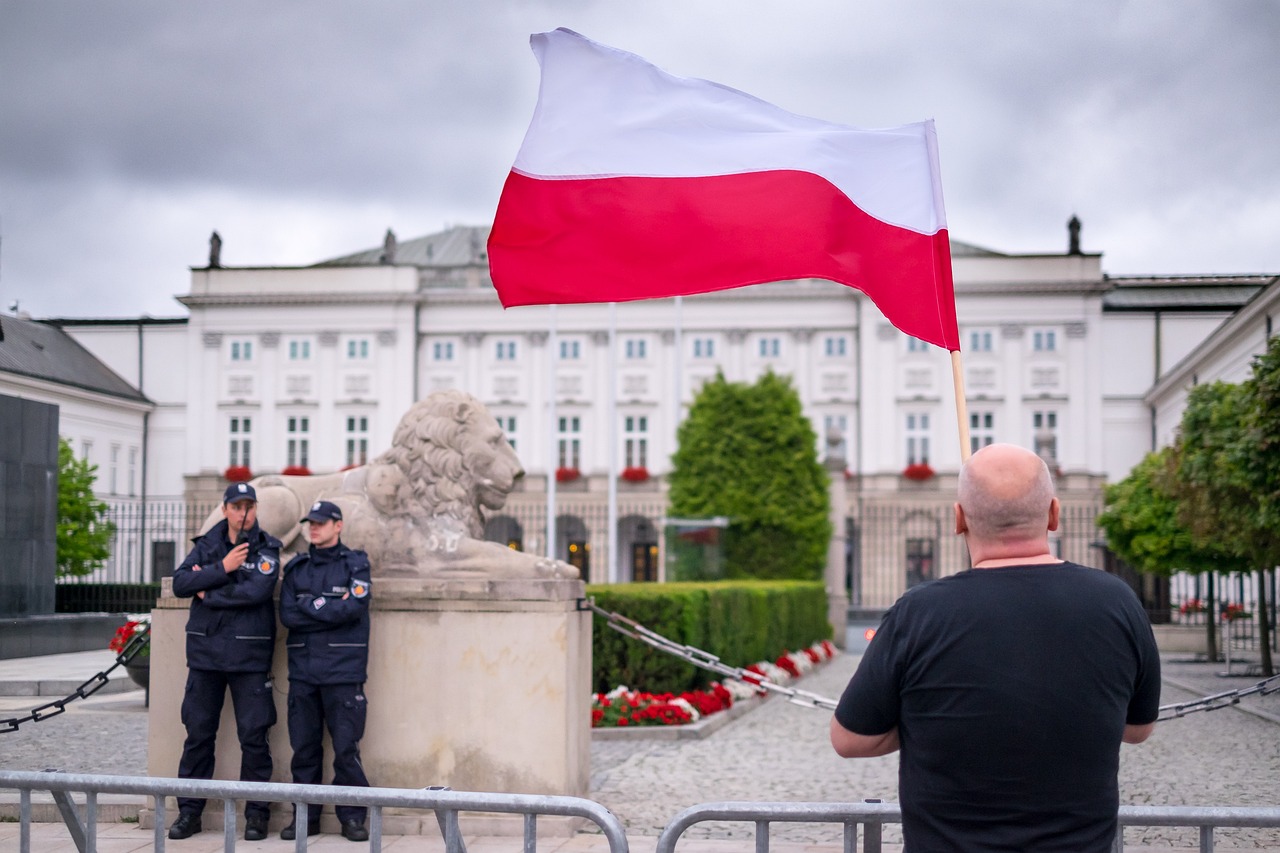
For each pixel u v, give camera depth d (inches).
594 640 522.6
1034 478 120.3
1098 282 2214.6
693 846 267.4
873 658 118.6
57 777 153.9
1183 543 873.5
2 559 709.3
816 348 2301.9
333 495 297.9
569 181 241.8
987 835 109.7
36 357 2042.3
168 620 287.7
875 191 238.5
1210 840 131.4
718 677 603.2
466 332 2358.5
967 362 2255.2
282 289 2362.2
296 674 265.0
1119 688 112.3
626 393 2320.4
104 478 2213.3
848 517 2220.7
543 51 247.0
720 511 1544.0
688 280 238.8
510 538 2322.8
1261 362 580.4
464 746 281.0
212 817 279.0
